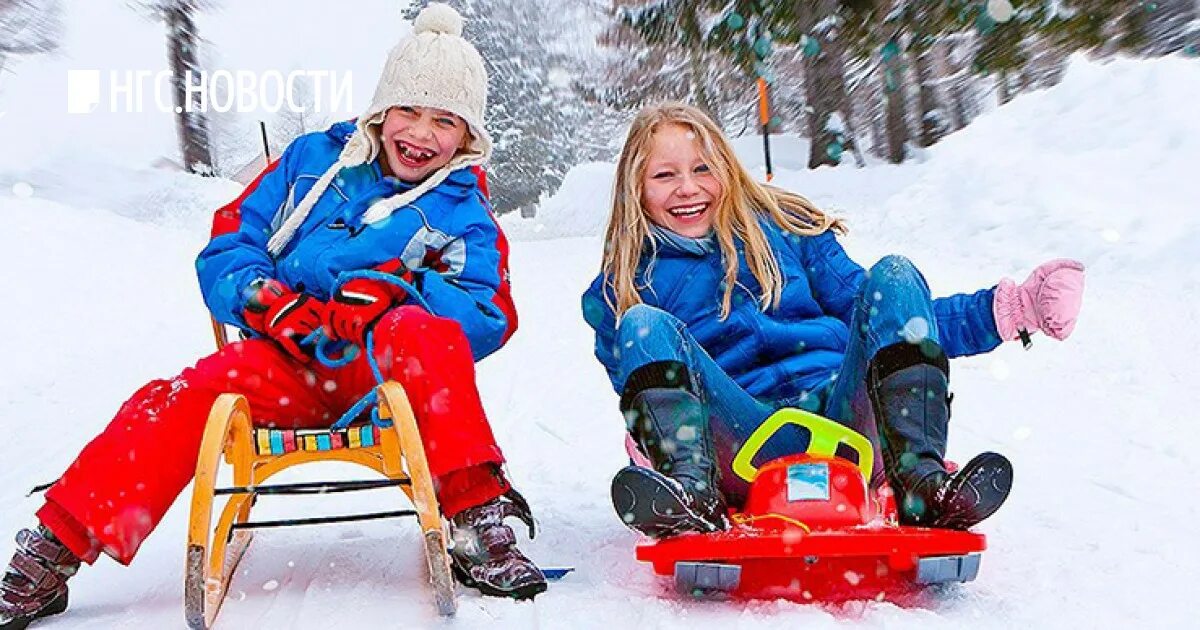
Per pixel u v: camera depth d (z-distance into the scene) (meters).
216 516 3.61
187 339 7.86
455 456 2.57
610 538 3.22
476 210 3.10
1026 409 4.82
